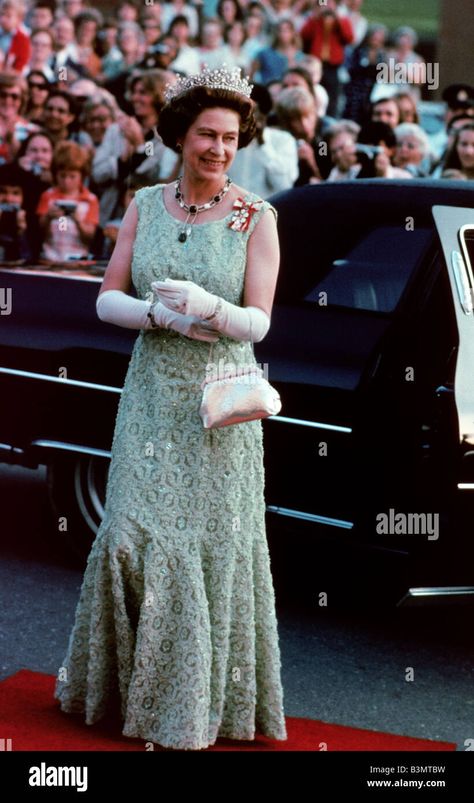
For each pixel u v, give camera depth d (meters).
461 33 12.94
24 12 10.81
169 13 11.20
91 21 10.92
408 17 12.51
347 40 11.45
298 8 11.41
